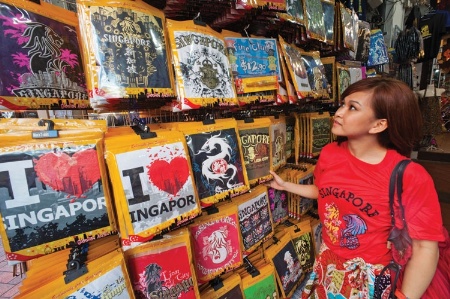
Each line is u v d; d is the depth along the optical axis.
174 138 0.82
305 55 1.60
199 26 0.96
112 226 0.70
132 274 0.81
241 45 1.16
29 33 0.64
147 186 0.74
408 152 0.87
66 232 0.64
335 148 1.00
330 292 1.00
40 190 0.62
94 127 0.75
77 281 0.67
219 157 0.98
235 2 0.97
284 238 1.58
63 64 0.72
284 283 1.48
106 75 0.71
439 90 4.61
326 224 1.01
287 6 1.25
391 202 0.81
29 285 0.67
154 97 0.79
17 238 0.59
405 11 4.33
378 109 0.80
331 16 1.73
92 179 0.67
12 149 0.60
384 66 3.29
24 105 0.63
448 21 3.75
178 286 0.86
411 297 0.79
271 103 1.27
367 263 0.90
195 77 0.91
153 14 0.83
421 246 0.78
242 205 1.25
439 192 3.02
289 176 1.60
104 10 0.72
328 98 1.70
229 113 1.48
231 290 1.16
